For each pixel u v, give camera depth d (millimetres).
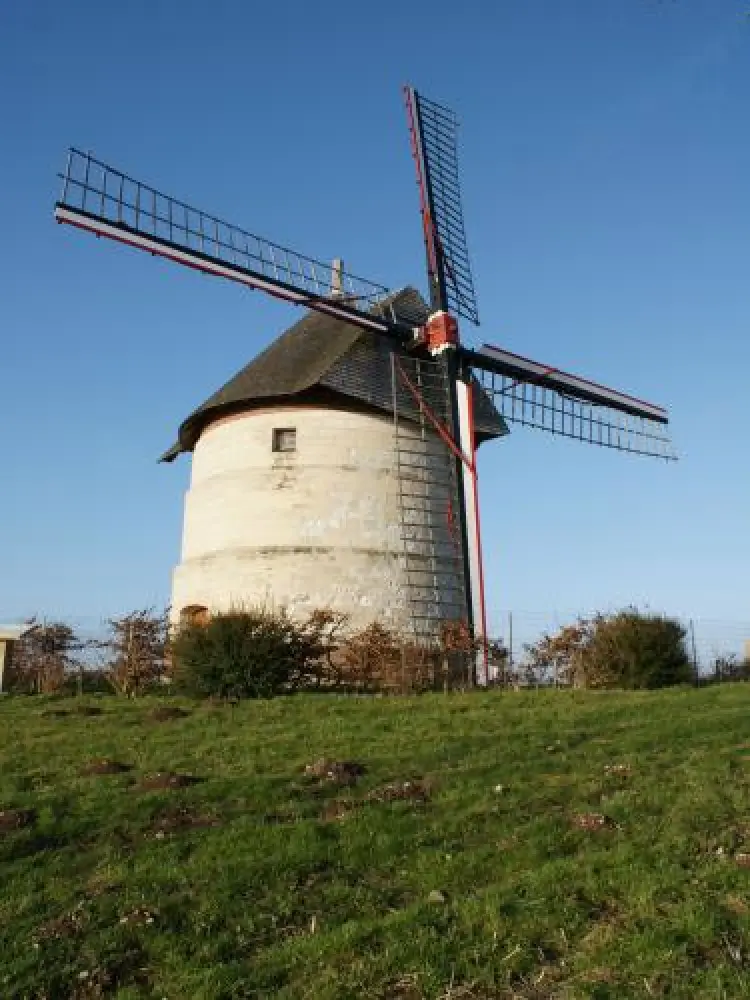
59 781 10680
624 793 9398
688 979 5684
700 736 12352
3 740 13172
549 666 20391
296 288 24250
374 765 11070
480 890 7141
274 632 18281
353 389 24281
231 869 7656
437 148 28609
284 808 9273
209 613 23078
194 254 22469
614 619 20219
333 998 5805
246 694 17328
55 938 6703
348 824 8633
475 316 27797
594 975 5855
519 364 27875
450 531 24984
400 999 5816
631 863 7371
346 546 23688
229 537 24188
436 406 25531
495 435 27422
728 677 23625
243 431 25016
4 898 7367
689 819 8492
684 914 6426
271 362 25812
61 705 16422
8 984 6156
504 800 9375
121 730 13758
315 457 24250
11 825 8867
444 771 10617
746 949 6016
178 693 17906
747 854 7465
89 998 6078
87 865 8000
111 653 19625
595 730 13117
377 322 25328
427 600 24266
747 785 9609
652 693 17500
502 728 13469
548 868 7348
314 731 13383
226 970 6195
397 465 24750
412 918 6672
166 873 7645
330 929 6699
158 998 6016
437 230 27312
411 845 8180
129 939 6676
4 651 19703
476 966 6074
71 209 20547
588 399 29703
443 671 19438
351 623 22969
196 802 9609
